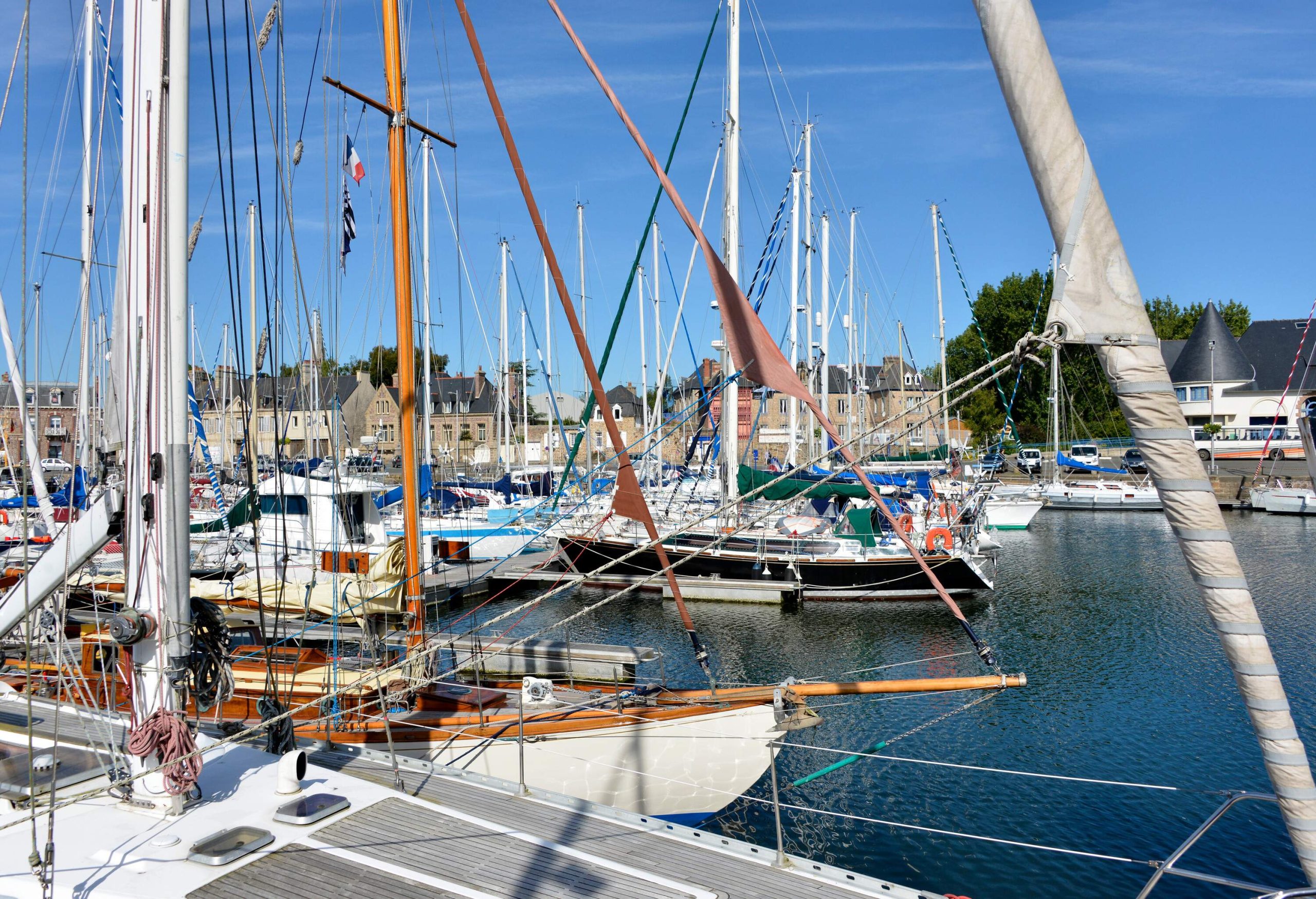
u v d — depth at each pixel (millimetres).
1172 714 13891
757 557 23984
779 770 12023
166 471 4664
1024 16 2938
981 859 9539
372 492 19234
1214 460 53281
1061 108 2955
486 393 70562
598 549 24938
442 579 22828
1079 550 32969
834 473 5453
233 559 19000
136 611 4629
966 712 14164
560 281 6586
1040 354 3598
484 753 8102
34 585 4879
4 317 8344
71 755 5547
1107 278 3008
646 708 8562
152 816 4848
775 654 18656
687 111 10172
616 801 8297
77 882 4195
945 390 4102
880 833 10180
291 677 8930
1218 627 2963
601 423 73688
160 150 4574
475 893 4246
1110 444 57344
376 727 8258
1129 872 9273
